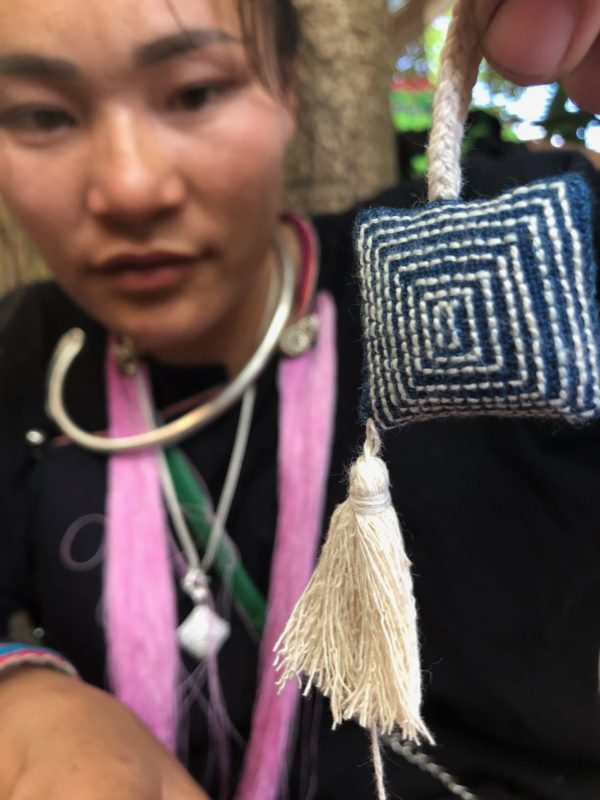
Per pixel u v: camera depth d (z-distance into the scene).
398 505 0.52
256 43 0.43
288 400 0.55
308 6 0.79
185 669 0.53
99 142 0.42
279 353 0.57
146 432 0.57
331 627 0.28
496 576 0.51
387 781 0.51
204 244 0.46
